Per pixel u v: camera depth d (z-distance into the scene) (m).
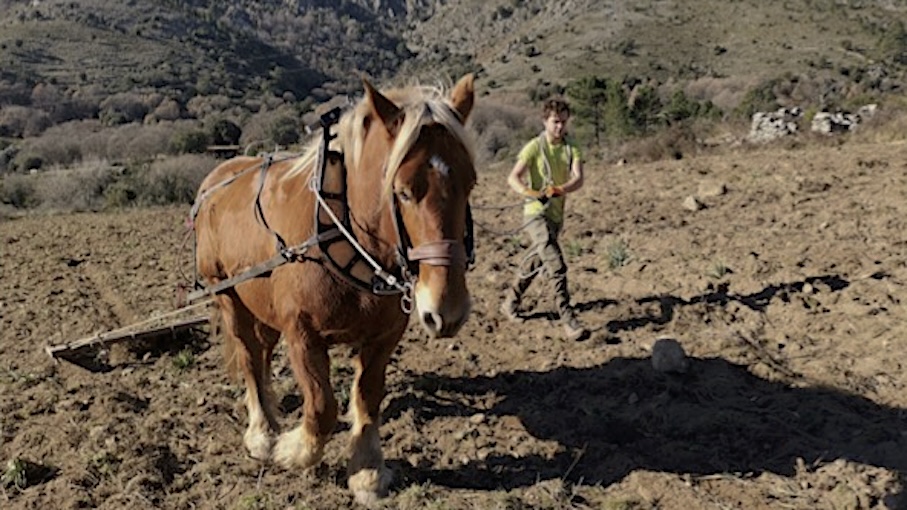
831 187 11.92
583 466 4.86
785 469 4.71
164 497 4.67
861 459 4.70
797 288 7.51
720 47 113.75
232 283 4.65
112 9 139.62
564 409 5.56
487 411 5.59
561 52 116.88
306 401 4.26
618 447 5.03
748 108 37.56
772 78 85.12
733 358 6.14
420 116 3.60
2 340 7.77
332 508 4.45
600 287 8.07
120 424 5.54
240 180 5.06
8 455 5.21
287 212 4.24
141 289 9.73
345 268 3.93
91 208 23.14
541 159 6.61
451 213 3.56
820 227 9.56
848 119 20.12
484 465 4.88
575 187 6.51
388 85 4.39
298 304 4.08
